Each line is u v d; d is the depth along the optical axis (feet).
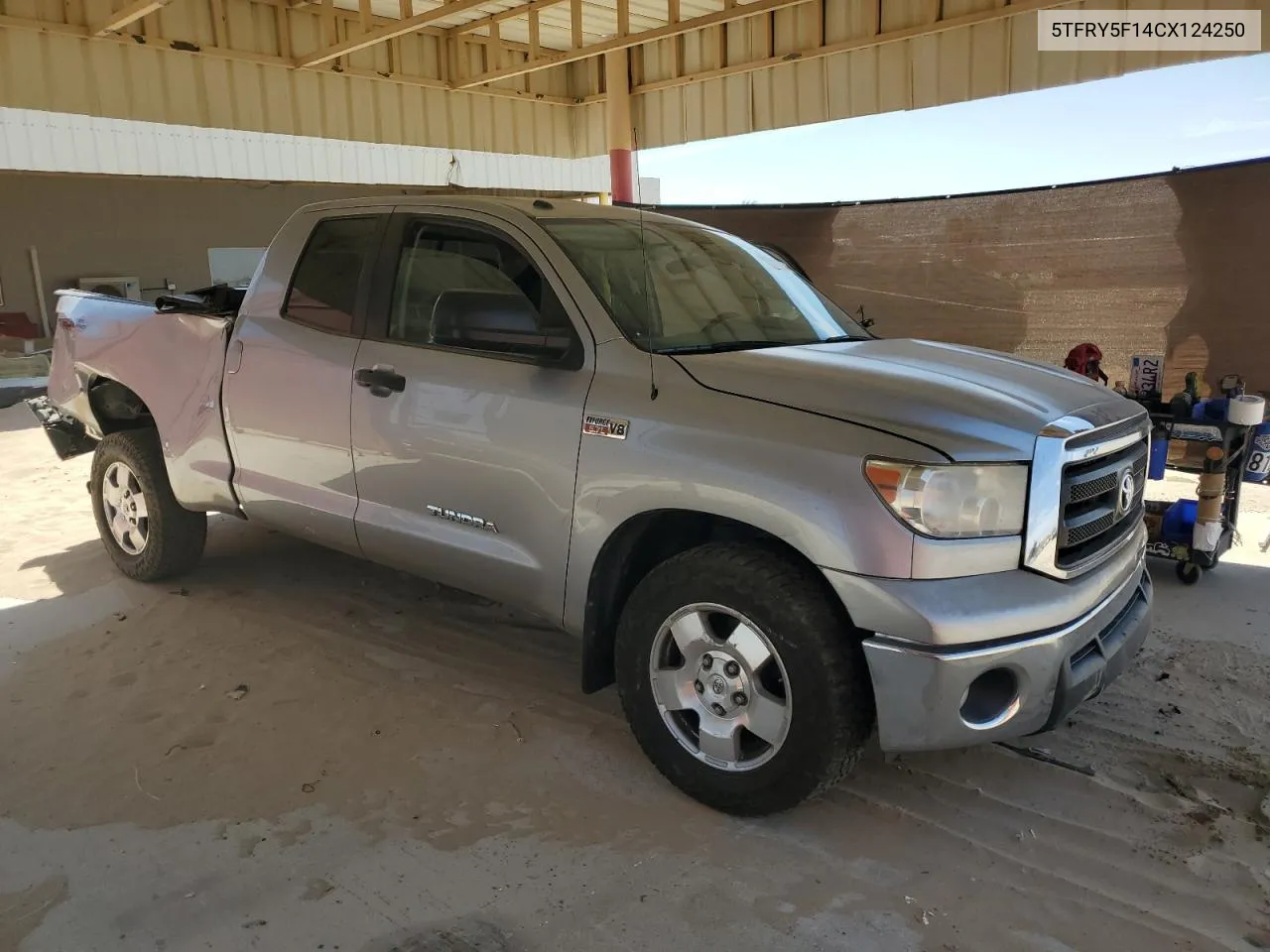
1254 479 17.20
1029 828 9.51
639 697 10.13
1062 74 31.48
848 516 8.45
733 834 9.43
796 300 13.20
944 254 25.49
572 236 11.52
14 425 34.53
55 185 50.31
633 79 42.16
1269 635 14.20
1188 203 21.71
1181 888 8.57
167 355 15.15
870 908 8.34
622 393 10.08
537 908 8.34
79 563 17.80
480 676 12.96
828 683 8.76
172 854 9.10
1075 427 9.03
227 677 12.89
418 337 12.06
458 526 11.55
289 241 13.88
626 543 10.26
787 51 36.55
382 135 42.24
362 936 7.98
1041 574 8.77
